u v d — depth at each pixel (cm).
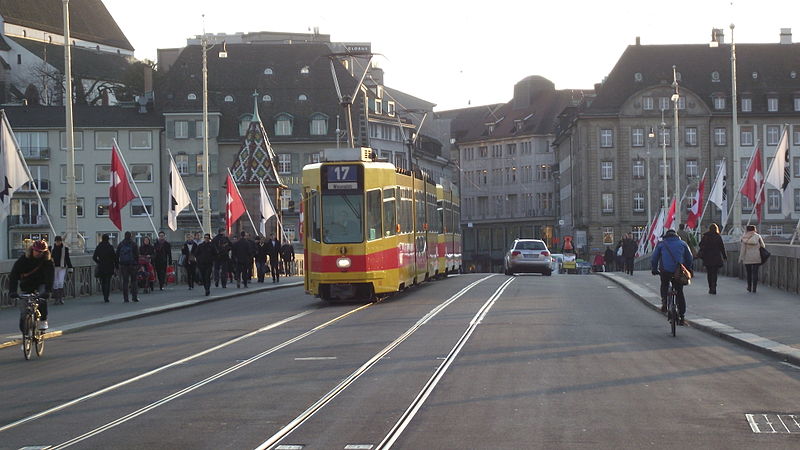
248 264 4188
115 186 3859
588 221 11200
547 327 2258
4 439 1127
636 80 11306
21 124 11150
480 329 2211
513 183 14738
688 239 4575
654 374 1527
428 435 1086
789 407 1245
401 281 3219
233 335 2242
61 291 3294
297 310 2930
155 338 2255
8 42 14050
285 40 14338
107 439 1108
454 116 17375
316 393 1384
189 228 11075
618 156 11181
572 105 13200
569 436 1073
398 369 1595
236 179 7156
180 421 1201
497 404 1270
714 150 11250
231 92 11400
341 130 11225
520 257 5384
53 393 1476
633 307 2877
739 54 11569
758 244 3209
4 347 2180
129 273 3378
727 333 2031
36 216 11206
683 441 1047
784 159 3834
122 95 13200
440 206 4419
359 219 3038
